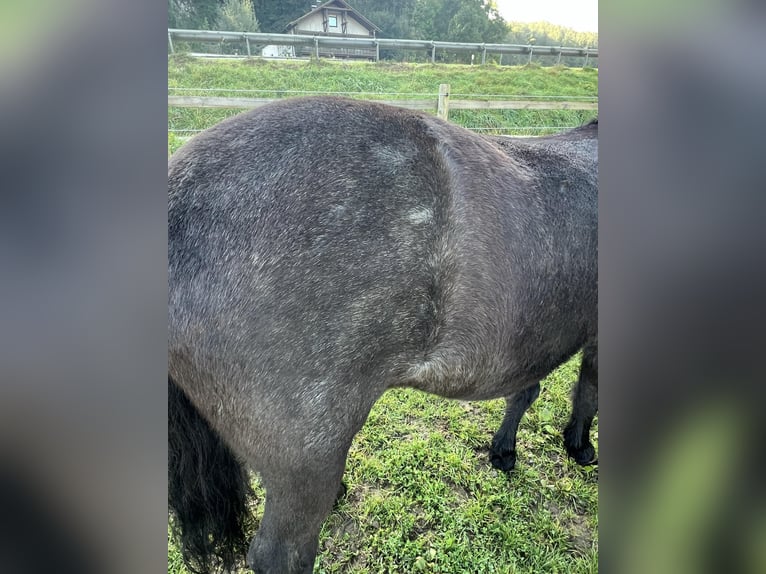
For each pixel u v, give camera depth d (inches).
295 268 47.0
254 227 46.1
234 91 225.5
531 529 82.2
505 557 77.2
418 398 109.9
